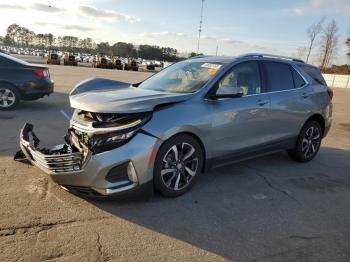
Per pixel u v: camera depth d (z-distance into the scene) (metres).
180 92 4.66
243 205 4.34
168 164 4.23
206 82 4.71
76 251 3.13
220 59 5.30
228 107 4.75
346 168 6.23
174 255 3.20
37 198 4.07
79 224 3.59
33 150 4.17
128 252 3.19
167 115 4.14
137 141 3.88
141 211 3.96
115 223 3.67
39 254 3.04
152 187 4.09
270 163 6.18
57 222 3.59
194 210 4.10
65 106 10.65
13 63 9.46
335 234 3.79
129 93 4.55
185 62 5.66
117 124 3.85
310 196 4.80
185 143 4.32
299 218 4.11
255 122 5.16
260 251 3.36
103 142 3.81
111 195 3.85
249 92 5.17
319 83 6.52
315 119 6.45
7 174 4.70
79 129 4.13
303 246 3.50
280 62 5.86
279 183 5.21
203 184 4.93
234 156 5.00
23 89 9.49
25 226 3.46
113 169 3.82
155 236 3.49
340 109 16.30
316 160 6.63
